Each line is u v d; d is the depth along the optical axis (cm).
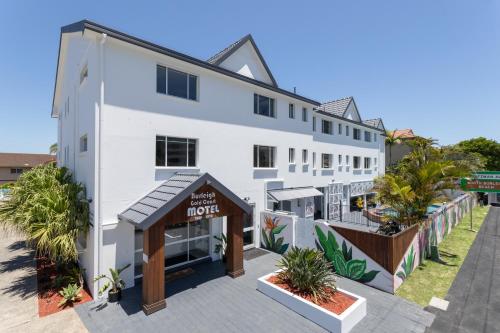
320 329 863
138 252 1218
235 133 1652
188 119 1403
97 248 1074
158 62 1288
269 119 1912
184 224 1408
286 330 861
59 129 2528
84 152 1282
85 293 1117
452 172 1440
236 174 1653
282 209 2133
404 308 978
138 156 1203
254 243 1755
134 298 1067
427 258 1470
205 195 1143
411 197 1398
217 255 1521
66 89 1953
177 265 1373
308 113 2316
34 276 1266
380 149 3900
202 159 1466
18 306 1005
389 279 1095
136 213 1057
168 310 984
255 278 1259
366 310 962
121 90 1155
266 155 1917
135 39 1159
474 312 948
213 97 1528
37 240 1174
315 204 2798
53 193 1158
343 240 1270
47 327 878
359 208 3212
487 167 4550
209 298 1069
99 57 1092
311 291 995
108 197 1104
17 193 1337
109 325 891
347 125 3098
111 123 1121
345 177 3005
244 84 1705
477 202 3547
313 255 1064
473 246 1703
